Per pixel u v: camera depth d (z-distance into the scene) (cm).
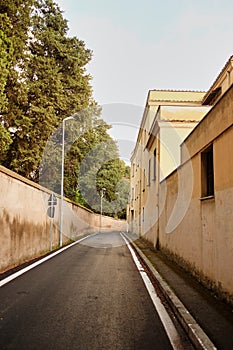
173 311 638
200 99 2306
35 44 2350
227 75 1644
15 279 884
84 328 537
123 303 688
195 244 909
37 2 2298
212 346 442
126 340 491
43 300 690
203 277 820
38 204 1426
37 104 2136
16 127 2031
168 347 469
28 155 2077
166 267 1101
